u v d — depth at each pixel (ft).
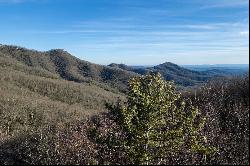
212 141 34.99
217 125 37.76
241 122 37.55
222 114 40.93
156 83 30.45
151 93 30.32
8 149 50.31
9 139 56.49
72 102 257.75
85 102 258.78
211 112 40.09
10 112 136.26
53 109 164.55
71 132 45.57
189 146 31.27
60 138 44.91
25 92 250.78
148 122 29.86
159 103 30.14
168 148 30.35
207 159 33.35
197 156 33.60
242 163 31.78
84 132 44.37
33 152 45.73
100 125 44.93
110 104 31.76
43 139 46.55
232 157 32.65
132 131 29.96
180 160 33.14
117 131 39.70
